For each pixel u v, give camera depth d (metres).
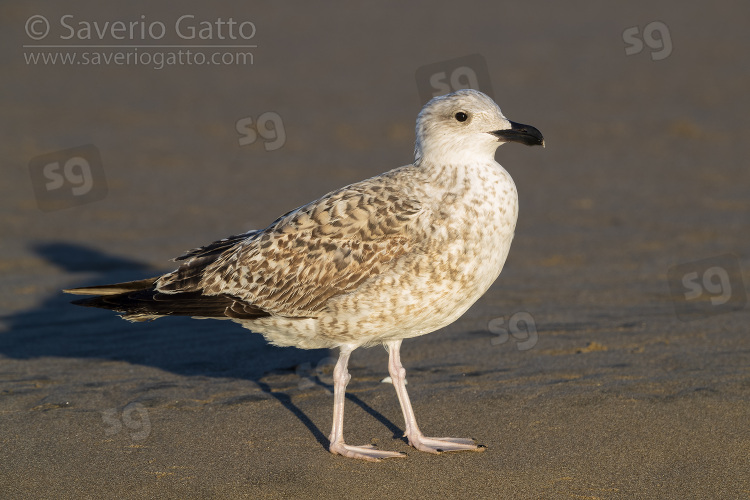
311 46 33.81
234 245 9.70
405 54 32.31
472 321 12.71
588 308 13.12
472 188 8.88
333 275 8.93
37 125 24.02
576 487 8.25
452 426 9.52
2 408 10.05
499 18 38.84
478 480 8.41
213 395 10.44
